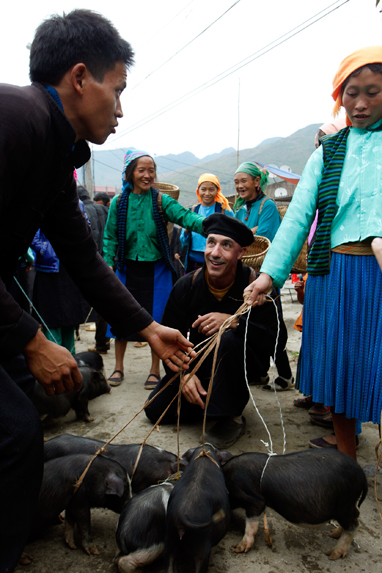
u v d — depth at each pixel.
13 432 1.38
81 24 1.45
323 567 1.86
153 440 2.99
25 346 1.49
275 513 2.28
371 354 2.23
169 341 2.15
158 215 4.04
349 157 2.34
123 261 4.16
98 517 2.22
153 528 1.75
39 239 3.77
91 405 3.67
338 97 2.44
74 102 1.51
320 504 1.87
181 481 1.82
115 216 4.14
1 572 1.35
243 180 4.73
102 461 2.04
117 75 1.54
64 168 1.63
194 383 2.85
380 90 2.20
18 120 1.29
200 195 5.54
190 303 3.13
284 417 3.44
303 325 2.51
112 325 2.15
